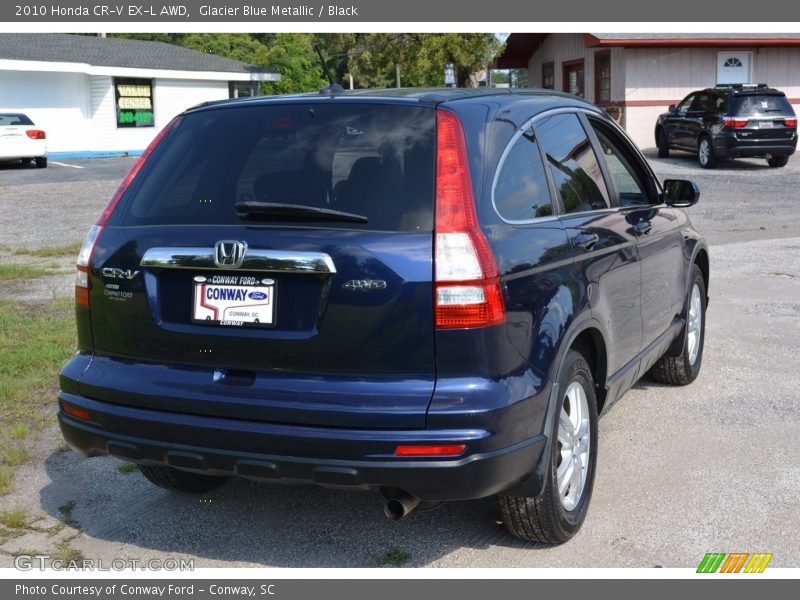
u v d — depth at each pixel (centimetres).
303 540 412
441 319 332
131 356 378
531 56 3378
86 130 3161
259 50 4909
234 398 349
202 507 448
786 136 2166
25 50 3045
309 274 341
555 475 375
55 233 1431
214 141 387
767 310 848
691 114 2333
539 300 366
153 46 3706
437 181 343
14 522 427
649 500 445
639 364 496
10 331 753
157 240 369
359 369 338
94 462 506
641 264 491
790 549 395
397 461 330
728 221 1479
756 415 566
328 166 359
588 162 460
